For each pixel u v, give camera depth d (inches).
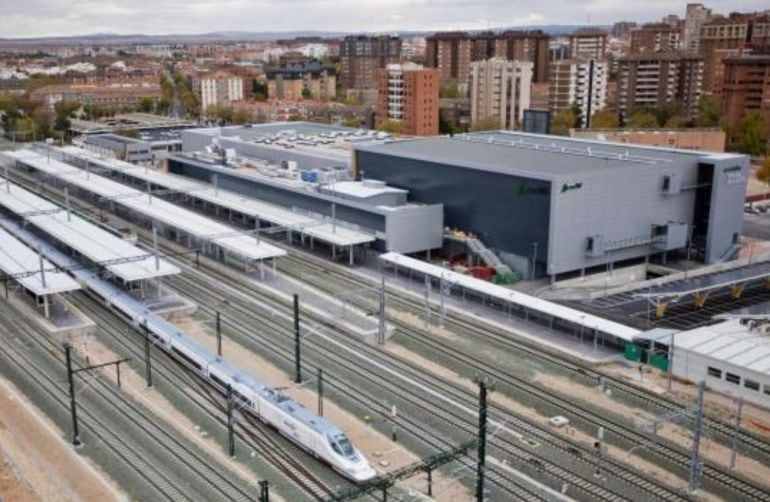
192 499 1951.3
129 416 2377.0
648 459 2181.3
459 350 2938.0
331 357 2874.0
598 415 2427.4
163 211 4731.8
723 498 1994.3
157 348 2910.9
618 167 3809.1
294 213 4665.4
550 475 2082.9
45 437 2252.7
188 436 2269.9
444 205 4217.5
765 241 4618.6
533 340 3068.4
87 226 4308.6
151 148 7347.4
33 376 2664.9
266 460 2143.2
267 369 2765.7
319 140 6117.1
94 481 2027.6
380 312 3065.9
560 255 3688.5
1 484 2006.6
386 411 2444.6
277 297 3587.6
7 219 4963.1
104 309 3385.8
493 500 1963.6
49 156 6943.9
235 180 5344.5
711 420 2397.9
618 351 2962.6
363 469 2021.4
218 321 2849.4
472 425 2361.0
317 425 2145.7
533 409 2488.9
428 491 1969.7
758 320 2878.9
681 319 3267.7
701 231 4183.1
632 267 4025.6
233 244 3971.5
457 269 3914.9
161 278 3848.4
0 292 3560.5
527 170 3774.6
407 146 4751.5
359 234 4121.6
